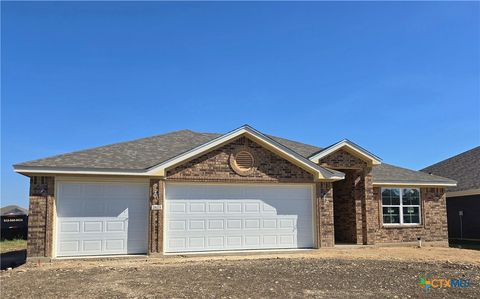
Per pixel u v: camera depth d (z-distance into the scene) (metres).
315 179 19.19
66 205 16.38
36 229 15.78
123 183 16.97
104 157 17.48
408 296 9.55
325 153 20.34
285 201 18.97
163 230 16.97
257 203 18.55
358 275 12.21
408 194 22.81
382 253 18.28
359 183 21.20
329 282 11.09
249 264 14.41
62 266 14.46
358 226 20.94
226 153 18.08
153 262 15.21
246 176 18.19
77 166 16.11
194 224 17.59
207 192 17.92
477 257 17.41
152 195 16.92
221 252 17.50
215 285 10.60
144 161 17.55
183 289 10.13
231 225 18.05
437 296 9.59
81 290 10.14
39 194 15.98
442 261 15.91
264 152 18.58
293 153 18.67
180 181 17.38
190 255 16.80
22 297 9.48
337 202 22.67
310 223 19.23
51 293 9.84
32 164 15.80
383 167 24.31
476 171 27.12
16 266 15.67
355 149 20.77
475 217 25.34
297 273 12.45
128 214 16.91
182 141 20.86
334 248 19.36
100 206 16.69
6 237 30.52
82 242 16.39
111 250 16.62
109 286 10.56
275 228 18.66
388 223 22.12
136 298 9.26
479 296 9.62
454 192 26.16
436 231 23.02
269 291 9.94
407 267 13.98
